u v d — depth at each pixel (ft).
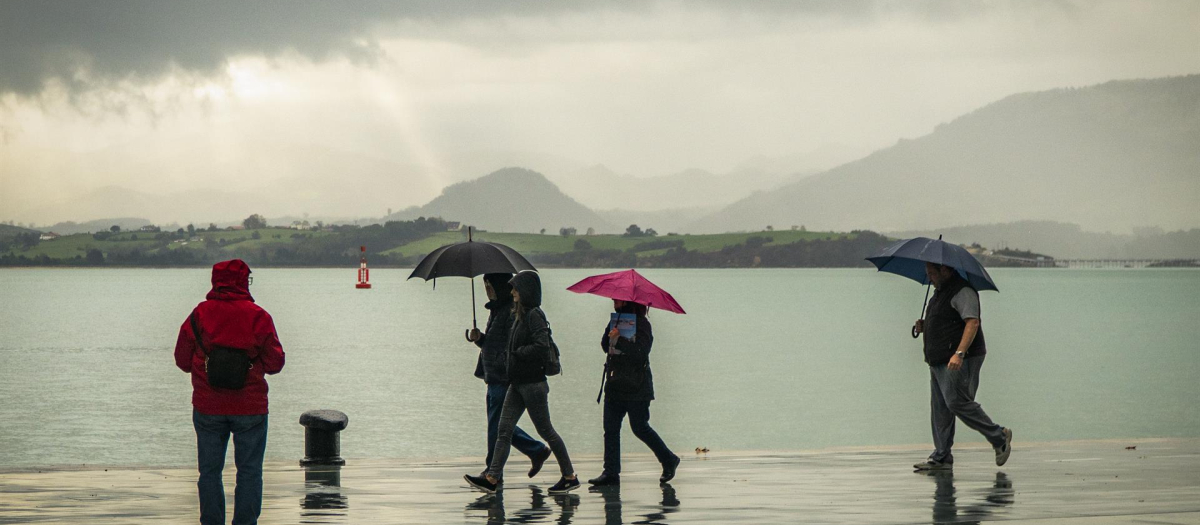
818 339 332.60
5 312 485.56
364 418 146.10
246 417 33.47
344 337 332.60
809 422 148.15
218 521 33.63
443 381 200.03
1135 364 241.14
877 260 51.52
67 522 38.65
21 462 108.88
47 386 189.88
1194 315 485.97
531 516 40.06
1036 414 155.43
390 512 40.83
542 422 44.42
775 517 39.86
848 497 43.98
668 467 47.73
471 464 54.39
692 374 220.43
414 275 46.24
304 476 50.11
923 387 193.88
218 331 33.01
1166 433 134.92
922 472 50.70
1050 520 39.06
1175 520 39.04
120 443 122.83
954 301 49.06
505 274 45.62
